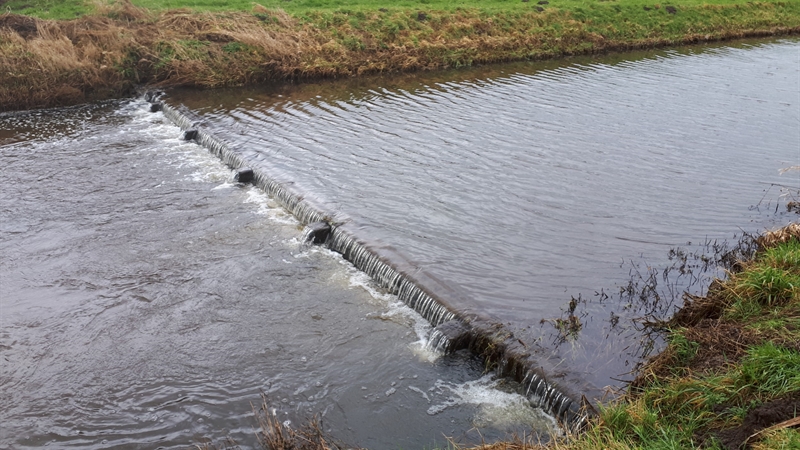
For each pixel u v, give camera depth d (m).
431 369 13.19
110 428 12.18
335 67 35.72
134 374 13.52
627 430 9.90
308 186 20.73
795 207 18.95
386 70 36.91
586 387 11.60
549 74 36.09
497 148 24.08
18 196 21.41
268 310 15.44
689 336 11.85
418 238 17.34
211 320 15.16
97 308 15.76
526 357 12.53
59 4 36.84
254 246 18.33
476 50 39.38
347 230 17.84
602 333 13.24
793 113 28.55
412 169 22.11
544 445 10.25
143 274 17.08
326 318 15.03
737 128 26.50
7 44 30.97
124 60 32.78
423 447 11.28
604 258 16.30
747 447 8.84
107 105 31.42
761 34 48.78
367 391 12.73
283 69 34.50
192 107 29.69
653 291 14.72
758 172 21.88
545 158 23.08
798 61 39.72
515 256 16.39
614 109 29.05
